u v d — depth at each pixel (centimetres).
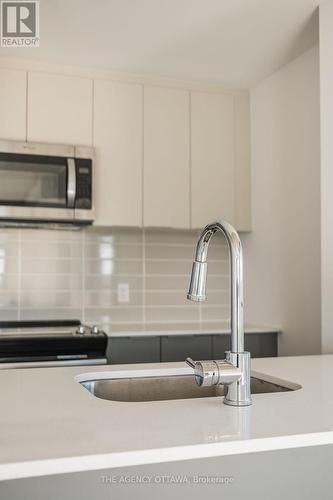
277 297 317
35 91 298
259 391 159
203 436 90
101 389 157
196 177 331
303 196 294
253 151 345
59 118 302
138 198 316
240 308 115
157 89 325
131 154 316
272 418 103
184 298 357
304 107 293
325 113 241
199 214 330
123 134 314
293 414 106
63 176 295
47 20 253
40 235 326
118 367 168
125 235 345
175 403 116
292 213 304
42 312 323
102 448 84
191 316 358
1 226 310
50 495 83
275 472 96
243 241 357
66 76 305
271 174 325
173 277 355
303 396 124
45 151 293
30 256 323
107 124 311
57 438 89
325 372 158
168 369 165
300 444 92
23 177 288
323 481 99
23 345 258
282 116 314
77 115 305
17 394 126
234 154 342
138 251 347
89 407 112
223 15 249
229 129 342
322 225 240
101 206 307
